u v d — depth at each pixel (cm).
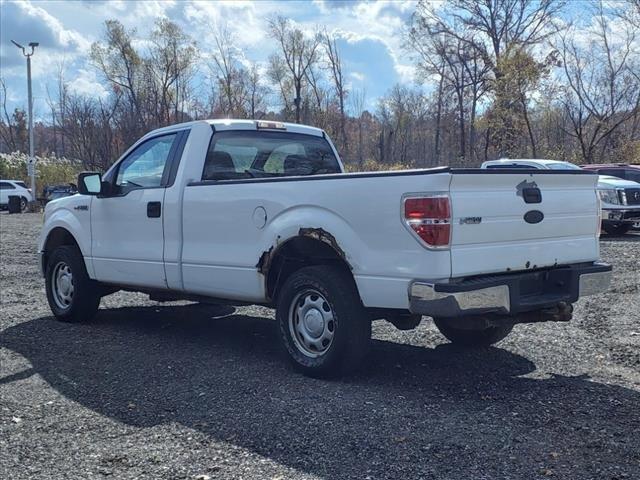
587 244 568
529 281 526
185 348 647
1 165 4434
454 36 4666
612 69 3362
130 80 5372
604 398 489
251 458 392
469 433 421
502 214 496
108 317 810
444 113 5553
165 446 412
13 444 421
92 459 397
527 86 3516
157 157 688
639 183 1897
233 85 5678
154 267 670
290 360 554
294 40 5738
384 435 419
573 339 667
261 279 574
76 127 5228
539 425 435
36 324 770
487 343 632
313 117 5872
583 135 3650
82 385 538
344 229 512
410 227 474
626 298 878
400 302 484
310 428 433
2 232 2167
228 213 596
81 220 754
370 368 567
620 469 370
